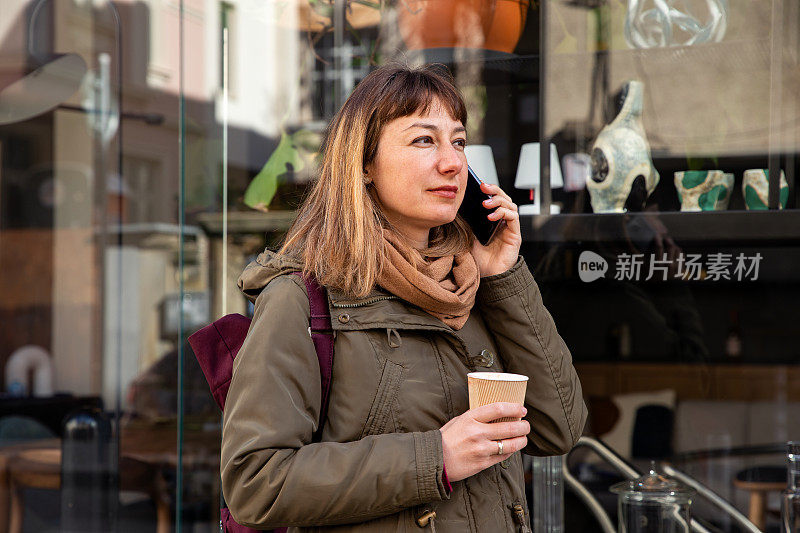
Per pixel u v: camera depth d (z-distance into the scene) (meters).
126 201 3.64
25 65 3.18
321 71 2.13
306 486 1.03
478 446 1.05
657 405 2.17
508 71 1.93
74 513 2.78
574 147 1.91
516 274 1.27
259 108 2.19
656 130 1.88
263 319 1.12
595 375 2.17
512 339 1.27
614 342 2.15
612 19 1.89
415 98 1.19
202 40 2.26
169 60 3.48
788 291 2.09
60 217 3.76
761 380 2.13
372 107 1.20
